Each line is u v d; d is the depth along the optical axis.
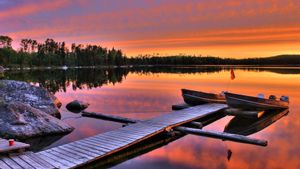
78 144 10.16
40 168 7.84
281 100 20.27
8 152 8.68
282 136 13.12
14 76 53.00
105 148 9.73
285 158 9.99
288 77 52.78
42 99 18.30
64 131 13.60
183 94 22.14
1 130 12.18
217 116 18.28
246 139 11.72
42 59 118.81
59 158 8.73
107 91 32.06
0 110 13.08
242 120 16.97
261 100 18.42
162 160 9.95
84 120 16.70
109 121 16.39
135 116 18.02
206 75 63.00
